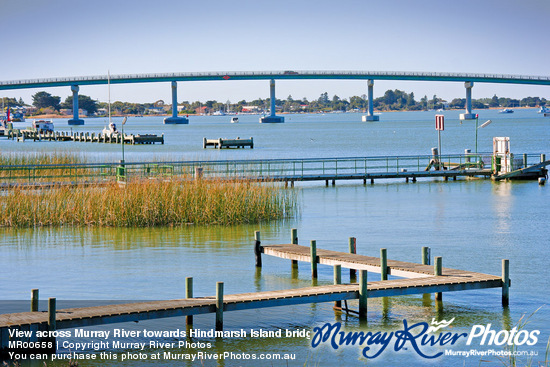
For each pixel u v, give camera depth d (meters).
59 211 58.44
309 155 153.38
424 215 64.31
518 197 77.12
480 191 83.50
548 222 59.59
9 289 38.34
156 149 175.12
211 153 159.00
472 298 35.97
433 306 34.91
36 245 50.41
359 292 32.41
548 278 39.62
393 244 50.19
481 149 176.00
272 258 46.94
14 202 58.44
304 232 55.34
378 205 71.31
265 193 62.34
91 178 80.19
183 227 57.47
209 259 45.81
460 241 51.16
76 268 43.25
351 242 41.62
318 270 43.28
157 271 42.44
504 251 47.31
